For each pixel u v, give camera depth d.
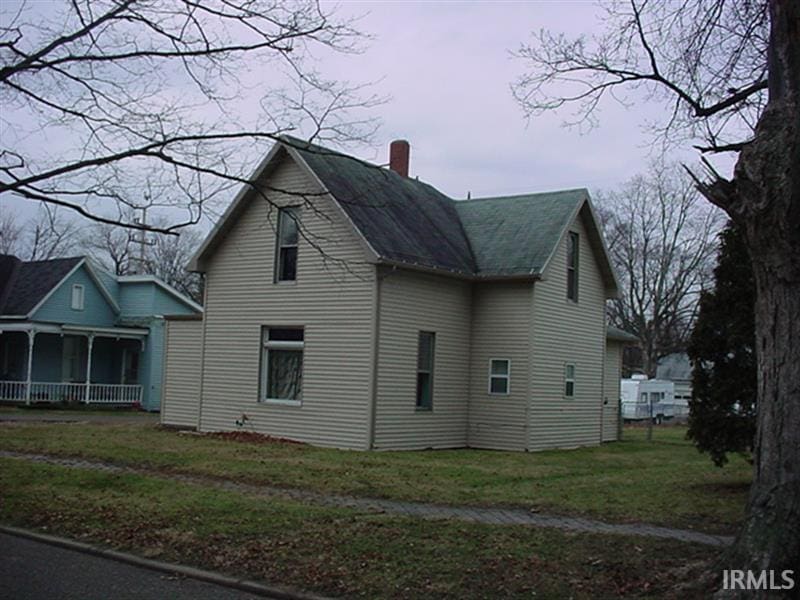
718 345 14.30
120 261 61.31
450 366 22.69
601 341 26.31
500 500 12.63
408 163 27.58
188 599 7.62
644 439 29.81
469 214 25.86
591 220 25.38
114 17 10.46
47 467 14.70
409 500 12.59
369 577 7.93
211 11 10.52
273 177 22.11
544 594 7.34
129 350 40.44
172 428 24.03
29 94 10.76
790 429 6.60
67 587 7.93
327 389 20.94
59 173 10.23
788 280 6.70
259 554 8.85
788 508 6.50
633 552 8.75
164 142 10.34
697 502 12.58
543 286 23.06
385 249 20.45
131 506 11.41
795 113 6.68
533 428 22.47
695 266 56.06
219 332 23.31
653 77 12.25
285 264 22.19
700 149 11.04
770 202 6.65
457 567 8.19
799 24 6.84
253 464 15.86
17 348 37.72
